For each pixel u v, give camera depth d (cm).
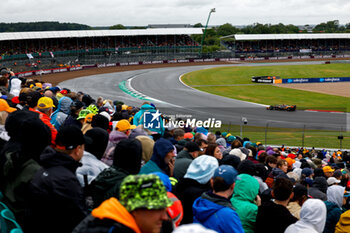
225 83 6234
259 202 518
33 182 328
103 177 371
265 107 4156
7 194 347
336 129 3256
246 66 9006
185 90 5400
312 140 2853
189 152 577
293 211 599
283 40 12138
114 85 5762
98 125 626
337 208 571
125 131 623
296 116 3738
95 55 9144
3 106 562
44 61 7806
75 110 769
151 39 10594
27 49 8256
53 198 316
